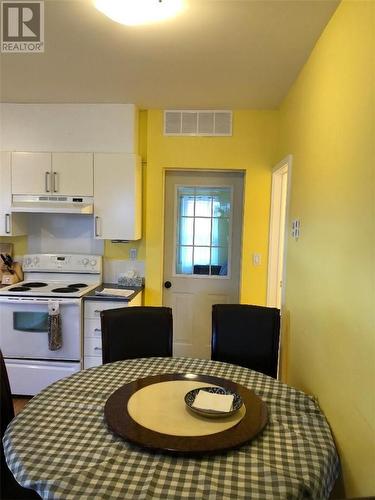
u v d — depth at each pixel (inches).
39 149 130.1
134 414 58.1
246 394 65.9
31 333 120.3
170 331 93.0
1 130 130.0
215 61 90.0
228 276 144.4
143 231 141.1
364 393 49.9
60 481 44.2
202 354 147.1
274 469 47.3
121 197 128.6
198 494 43.1
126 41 80.1
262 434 55.0
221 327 94.8
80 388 68.7
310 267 79.6
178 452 49.0
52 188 129.4
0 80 105.3
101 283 142.2
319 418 61.2
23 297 120.2
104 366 79.8
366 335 49.6
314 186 78.0
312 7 65.7
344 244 58.6
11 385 121.3
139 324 91.8
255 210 133.8
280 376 108.3
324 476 48.3
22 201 130.0
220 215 143.4
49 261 141.6
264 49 82.9
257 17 69.4
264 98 118.2
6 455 51.2
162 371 77.6
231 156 132.6
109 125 128.0
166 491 43.5
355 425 52.8
